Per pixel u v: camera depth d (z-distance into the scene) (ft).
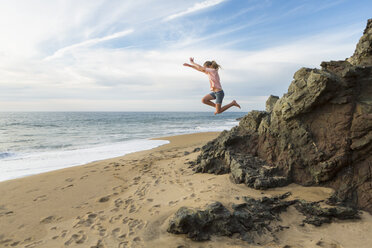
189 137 74.43
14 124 137.39
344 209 17.72
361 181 19.60
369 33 25.55
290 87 25.45
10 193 25.67
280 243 15.11
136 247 14.57
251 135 28.58
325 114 22.20
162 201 21.39
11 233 17.29
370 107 19.72
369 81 20.95
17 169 37.42
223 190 21.22
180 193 22.68
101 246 14.92
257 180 21.86
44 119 201.36
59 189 26.86
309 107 22.04
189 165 33.42
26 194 25.36
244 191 21.16
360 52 26.23
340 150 20.68
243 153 27.55
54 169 37.60
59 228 17.84
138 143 65.00
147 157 44.09
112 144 63.82
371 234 15.64
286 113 23.50
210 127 127.54
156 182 27.61
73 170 34.99
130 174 32.35
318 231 16.52
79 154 49.60
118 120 197.47
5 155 48.29
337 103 21.35
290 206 19.27
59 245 15.33
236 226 16.26
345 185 20.04
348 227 16.69
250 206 18.33
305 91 22.13
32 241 16.11
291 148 23.66
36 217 19.92
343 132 20.88
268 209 18.30
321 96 21.40
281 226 16.99
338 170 20.92
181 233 15.89
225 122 185.37
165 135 86.74
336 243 14.96
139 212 19.62
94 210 20.98
